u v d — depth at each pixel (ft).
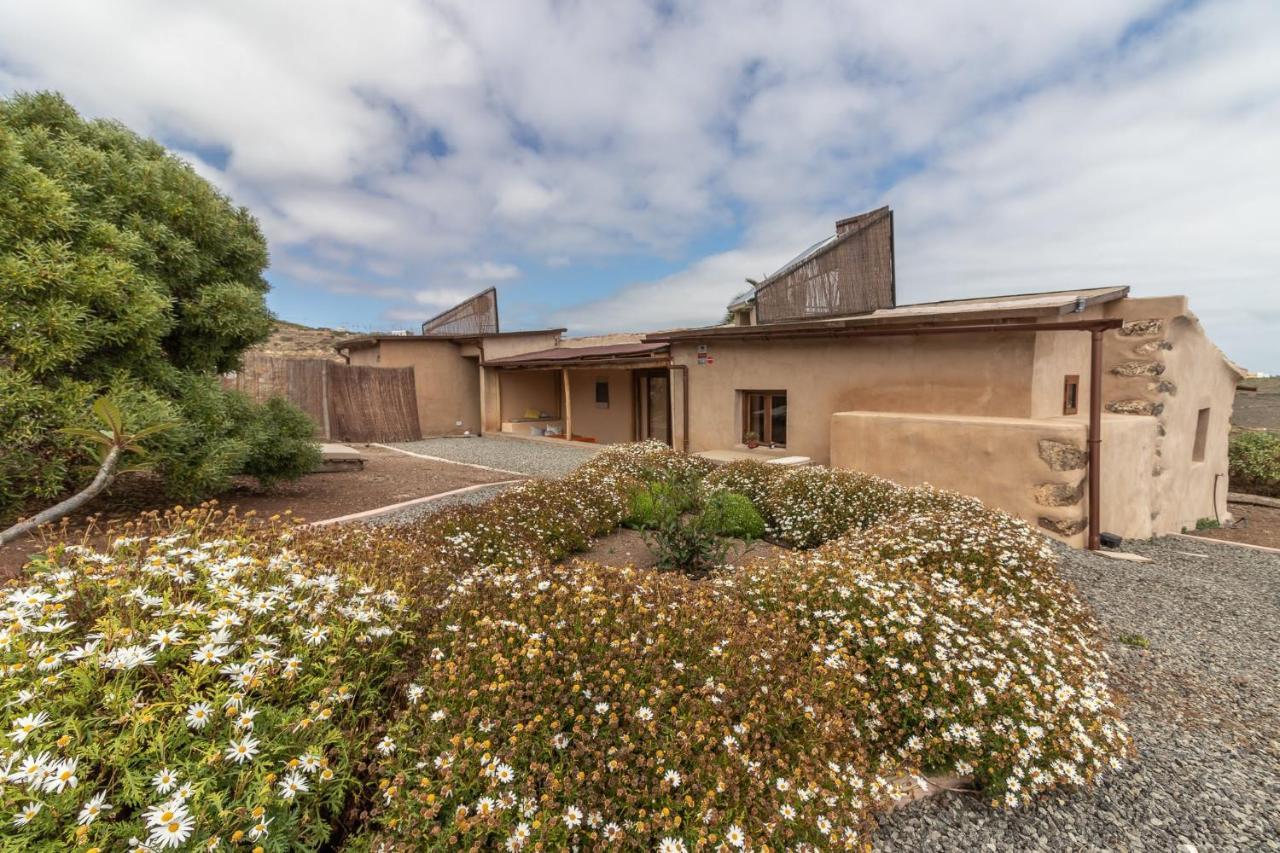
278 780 4.67
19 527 9.53
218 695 4.79
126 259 15.46
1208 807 7.32
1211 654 12.26
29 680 4.64
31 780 3.81
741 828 5.10
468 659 6.28
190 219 18.26
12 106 16.20
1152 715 9.78
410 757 5.33
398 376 47.67
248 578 6.73
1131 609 14.49
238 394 20.68
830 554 11.27
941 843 6.47
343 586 7.32
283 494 21.63
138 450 11.39
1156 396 24.44
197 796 4.15
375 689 5.96
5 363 13.23
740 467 23.89
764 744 6.06
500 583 8.52
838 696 7.22
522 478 27.12
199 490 16.48
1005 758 6.92
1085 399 25.85
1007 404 22.16
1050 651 8.62
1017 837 6.63
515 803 4.91
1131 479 22.47
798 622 9.04
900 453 23.12
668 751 5.57
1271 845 6.64
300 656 5.60
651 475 24.49
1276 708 10.20
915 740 7.25
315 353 79.66
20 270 12.92
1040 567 13.03
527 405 55.01
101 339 14.58
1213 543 23.39
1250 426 51.26
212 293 18.53
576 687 6.04
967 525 14.30
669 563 14.10
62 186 14.65
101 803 3.99
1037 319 21.25
